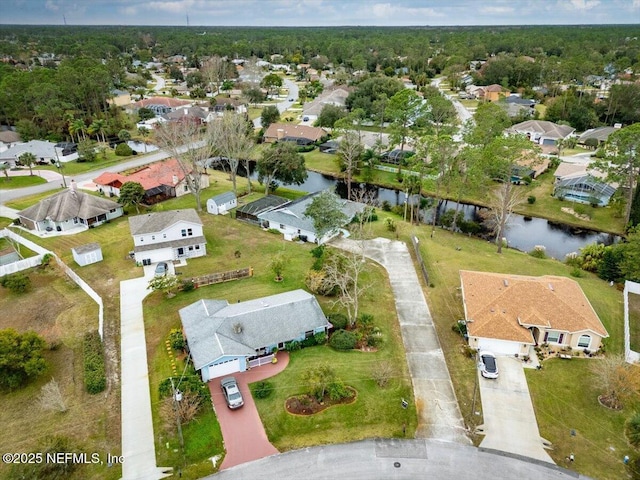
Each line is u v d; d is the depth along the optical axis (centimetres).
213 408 3697
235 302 5056
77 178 9225
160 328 4650
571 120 13138
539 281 4894
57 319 4809
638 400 3794
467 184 7194
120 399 3800
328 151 11431
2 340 3875
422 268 5781
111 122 12519
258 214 7131
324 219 6125
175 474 3183
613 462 3300
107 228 6988
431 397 3856
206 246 6425
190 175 8594
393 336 4591
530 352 4359
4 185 8725
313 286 5175
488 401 3819
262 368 4125
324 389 3791
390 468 3247
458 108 15212
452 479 3170
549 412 3709
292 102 17400
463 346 4438
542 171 9612
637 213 7144
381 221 7394
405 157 10256
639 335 4512
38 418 3619
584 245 7056
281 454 3338
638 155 6962
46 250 6269
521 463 3288
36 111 11750
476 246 6681
